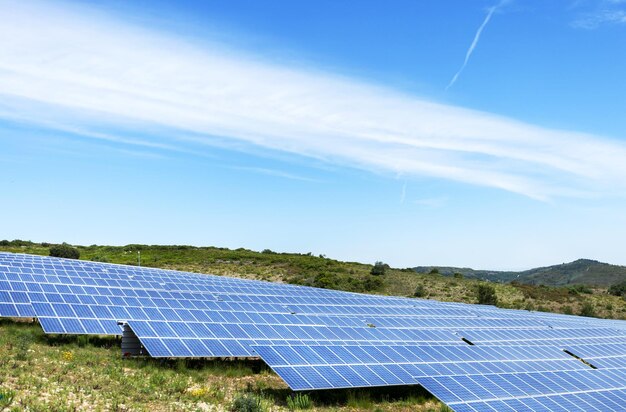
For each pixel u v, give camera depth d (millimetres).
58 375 22219
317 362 25516
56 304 32281
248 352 28172
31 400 18062
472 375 27438
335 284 98812
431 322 42156
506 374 28672
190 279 53781
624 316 95000
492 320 47281
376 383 24719
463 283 114938
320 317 37906
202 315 34125
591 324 57156
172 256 123312
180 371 26984
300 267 117438
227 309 37312
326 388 23422
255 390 25703
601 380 31562
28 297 32594
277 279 101938
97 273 47062
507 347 35344
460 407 23234
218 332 29859
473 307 62594
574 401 26500
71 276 41656
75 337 31953
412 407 26891
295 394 25781
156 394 21906
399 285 107375
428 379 25812
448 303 63906
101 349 30281
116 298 35688
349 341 30781
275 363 24375
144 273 53938
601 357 39000
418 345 31500
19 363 23344
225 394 24125
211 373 28125
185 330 29062
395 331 35625
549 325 49688
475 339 37156
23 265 45250
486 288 91312
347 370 25391
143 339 26719
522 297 105688
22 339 27359
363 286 102062
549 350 37031
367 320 39531
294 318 36500
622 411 26703
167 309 34375
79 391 20344
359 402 25750
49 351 27484
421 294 98812
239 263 118500
